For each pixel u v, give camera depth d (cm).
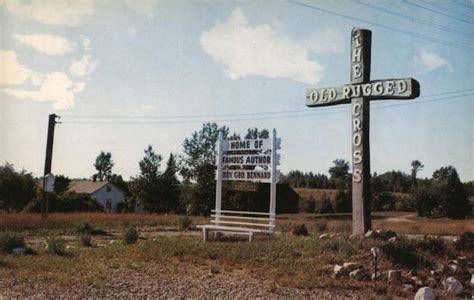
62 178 5988
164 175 5716
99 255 1342
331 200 6150
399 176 8081
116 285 998
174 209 5691
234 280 1065
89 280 1023
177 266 1198
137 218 2905
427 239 1422
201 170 5131
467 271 1218
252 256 1266
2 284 988
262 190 4409
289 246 1332
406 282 1083
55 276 1057
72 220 2545
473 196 5956
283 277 1088
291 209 5800
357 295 984
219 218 1800
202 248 1362
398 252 1252
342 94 1595
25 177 4603
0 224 2238
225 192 4447
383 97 1520
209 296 939
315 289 1019
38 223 2352
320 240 1388
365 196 1526
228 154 1809
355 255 1238
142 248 1412
